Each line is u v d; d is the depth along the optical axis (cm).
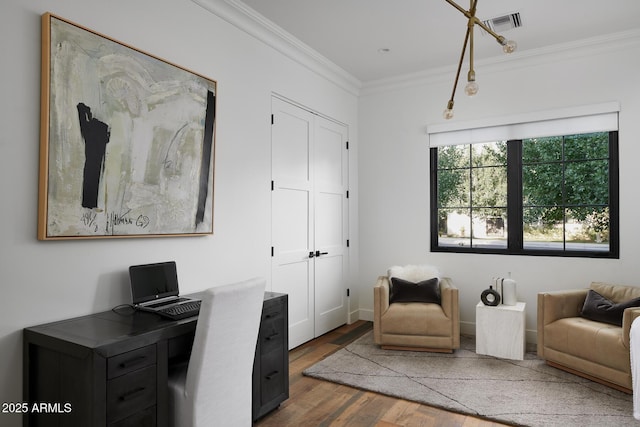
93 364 160
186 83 265
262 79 341
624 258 359
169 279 247
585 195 385
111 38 219
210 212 284
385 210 478
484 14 319
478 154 435
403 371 321
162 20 255
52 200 194
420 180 458
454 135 438
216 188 294
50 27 193
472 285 428
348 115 477
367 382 300
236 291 192
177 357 234
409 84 462
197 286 278
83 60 207
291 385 299
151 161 242
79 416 166
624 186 360
